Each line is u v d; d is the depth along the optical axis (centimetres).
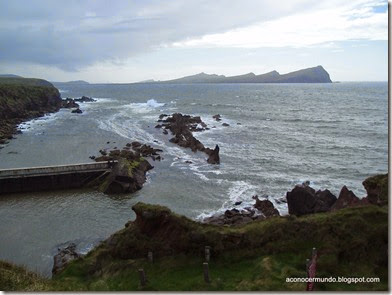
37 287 2117
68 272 2588
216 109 15400
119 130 10256
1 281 2103
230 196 5100
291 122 11519
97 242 3897
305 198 4094
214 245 2516
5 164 6756
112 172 5634
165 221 2695
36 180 5581
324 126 10662
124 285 2320
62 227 4269
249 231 2575
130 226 2833
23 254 3669
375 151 7469
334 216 2567
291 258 2380
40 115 13475
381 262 2298
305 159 6931
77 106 17338
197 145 7725
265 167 6431
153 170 6353
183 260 2517
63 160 7025
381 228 2420
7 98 12744
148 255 2577
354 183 5512
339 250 2361
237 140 8675
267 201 4556
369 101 18875
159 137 9100
